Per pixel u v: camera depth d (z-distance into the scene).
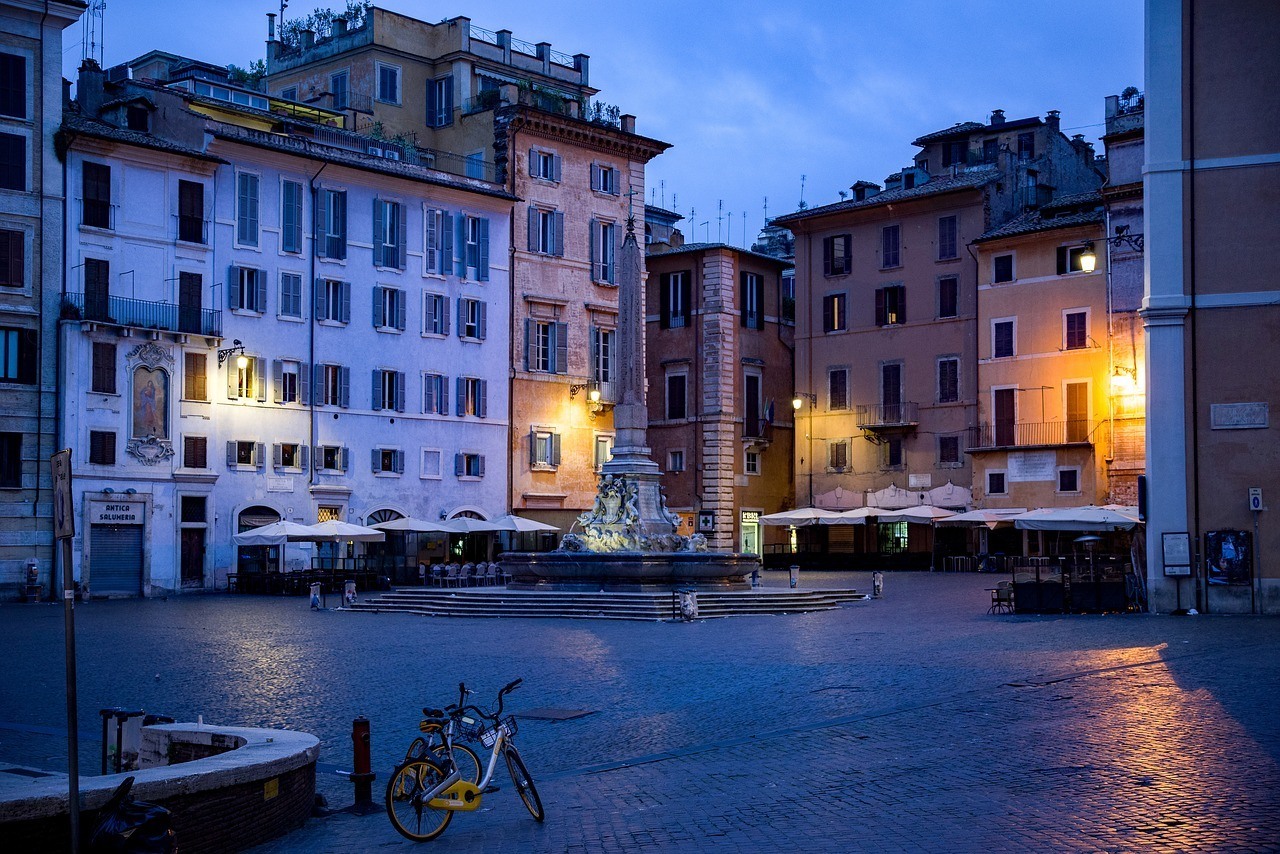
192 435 57.94
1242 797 13.79
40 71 54.31
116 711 15.89
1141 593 37.97
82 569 54.09
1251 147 36.22
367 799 15.16
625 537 46.47
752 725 19.84
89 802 11.48
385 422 65.31
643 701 22.67
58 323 54.12
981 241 72.00
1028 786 14.71
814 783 15.44
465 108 75.12
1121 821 12.93
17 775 12.64
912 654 27.72
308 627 38.62
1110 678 22.70
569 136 73.69
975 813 13.55
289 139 63.00
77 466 54.03
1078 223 68.44
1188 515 36.34
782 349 83.75
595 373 74.75
